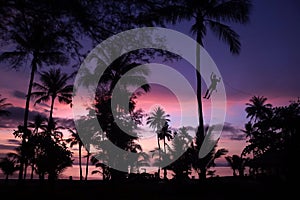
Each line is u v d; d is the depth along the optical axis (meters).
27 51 7.54
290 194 14.12
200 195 16.08
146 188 18.47
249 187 16.34
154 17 7.11
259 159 19.31
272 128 18.70
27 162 16.67
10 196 15.02
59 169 16.75
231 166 39.88
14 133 17.41
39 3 6.29
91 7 6.53
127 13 6.77
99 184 20.50
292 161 16.11
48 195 15.44
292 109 17.52
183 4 7.43
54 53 7.45
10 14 6.50
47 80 38.34
